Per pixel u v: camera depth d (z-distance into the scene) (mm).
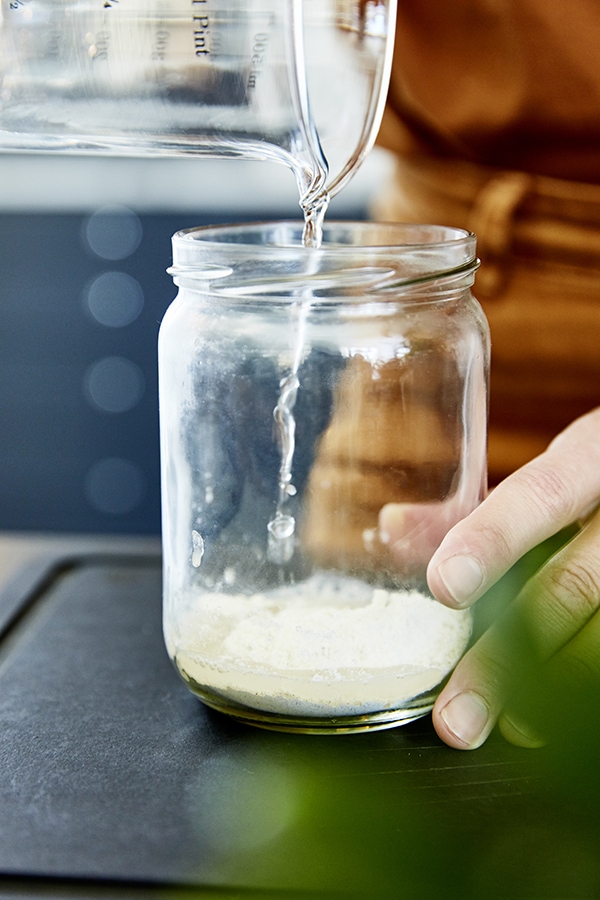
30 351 1332
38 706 441
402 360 422
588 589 408
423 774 402
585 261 568
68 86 430
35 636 489
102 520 1391
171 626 439
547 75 551
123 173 1352
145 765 409
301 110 417
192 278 417
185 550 435
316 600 435
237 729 428
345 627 421
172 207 1274
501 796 391
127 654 476
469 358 426
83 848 373
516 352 590
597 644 396
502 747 416
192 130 432
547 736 235
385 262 402
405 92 587
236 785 399
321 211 434
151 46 421
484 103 569
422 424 426
